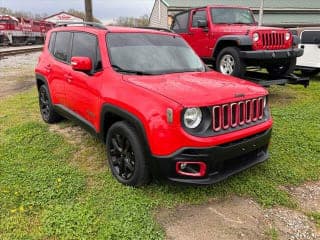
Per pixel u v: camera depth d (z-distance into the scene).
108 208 3.56
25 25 42.88
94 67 4.59
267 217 3.52
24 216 3.44
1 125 6.42
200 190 3.95
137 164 3.76
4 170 4.39
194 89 3.68
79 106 4.93
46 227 3.24
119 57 4.45
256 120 3.93
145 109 3.56
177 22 10.49
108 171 4.41
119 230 3.20
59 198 3.75
